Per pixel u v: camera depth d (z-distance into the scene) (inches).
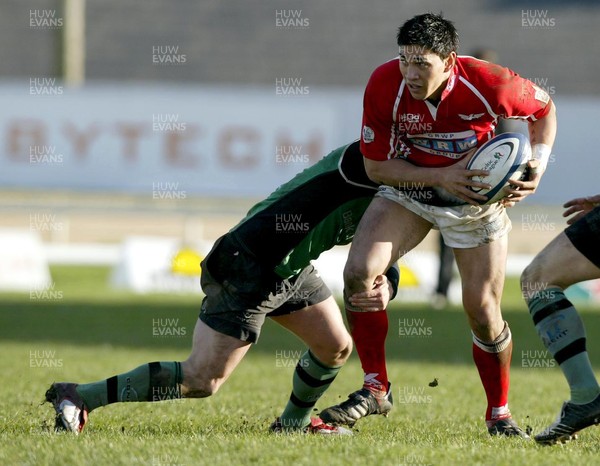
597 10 5009.8
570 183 3378.4
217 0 5098.4
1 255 2650.1
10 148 3297.2
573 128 3363.7
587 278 809.5
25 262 2674.7
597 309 2514.8
